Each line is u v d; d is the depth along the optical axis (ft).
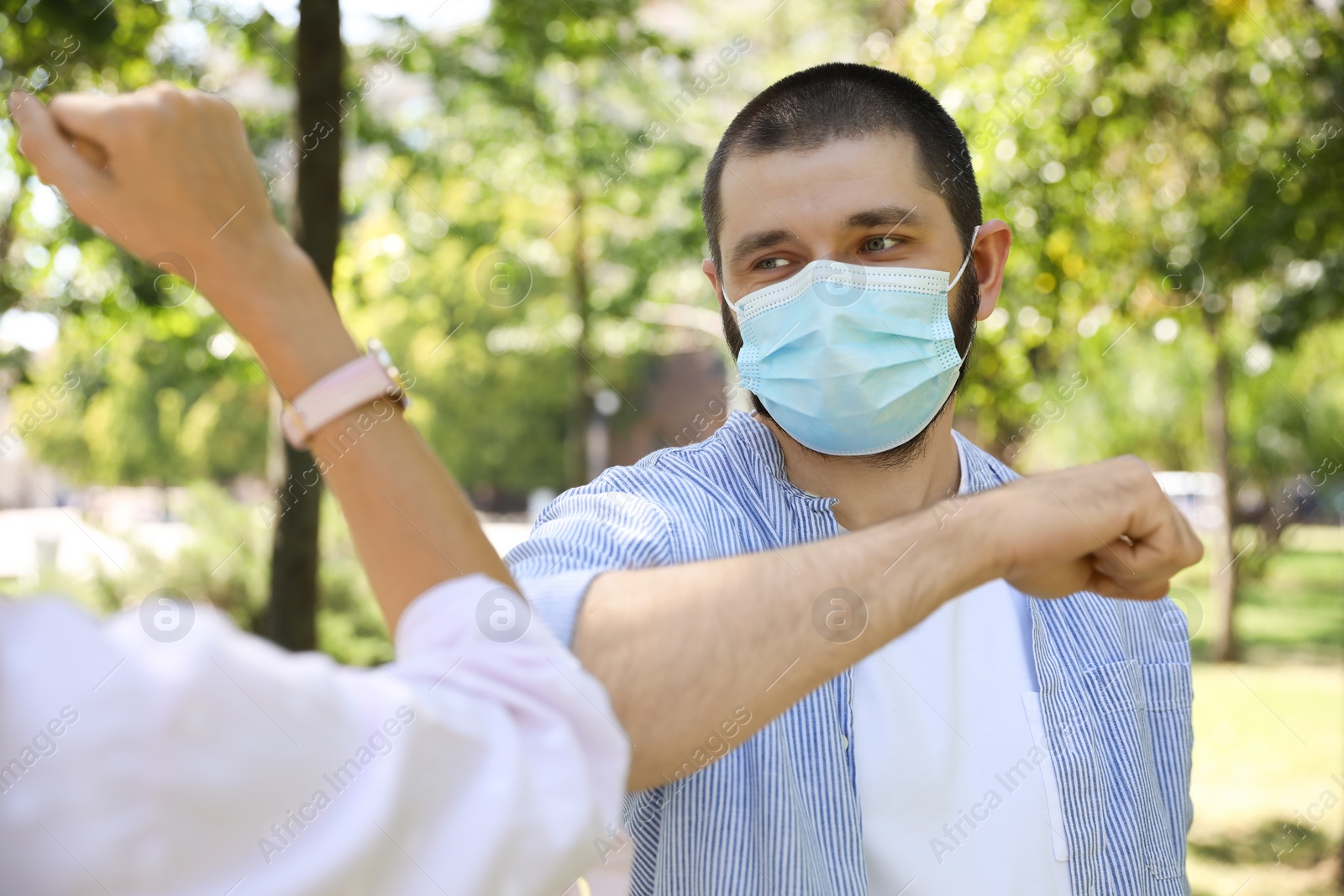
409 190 23.99
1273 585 57.72
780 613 2.36
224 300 2.02
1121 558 2.71
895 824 4.22
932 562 2.44
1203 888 18.19
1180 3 18.02
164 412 71.82
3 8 14.32
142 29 16.61
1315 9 18.71
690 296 39.83
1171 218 20.06
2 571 20.16
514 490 87.25
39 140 1.89
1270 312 19.84
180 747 1.50
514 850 1.75
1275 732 27.55
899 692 4.34
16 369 18.58
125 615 1.66
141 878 1.50
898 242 4.68
